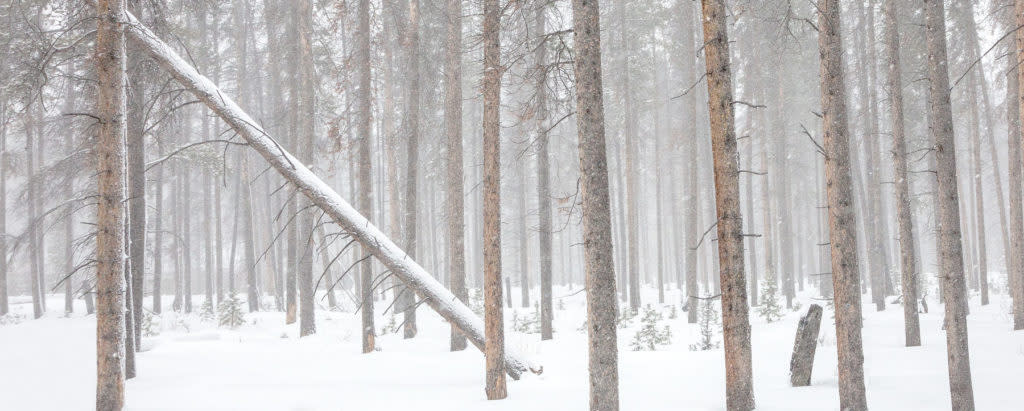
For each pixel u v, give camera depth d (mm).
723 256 7672
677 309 26891
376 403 9336
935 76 8422
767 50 26141
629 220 26422
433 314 21516
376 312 24688
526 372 11016
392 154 24516
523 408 8758
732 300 7617
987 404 8297
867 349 13508
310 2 19625
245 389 10375
